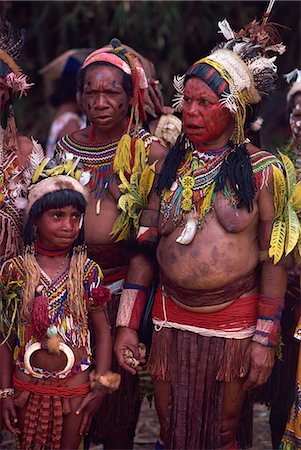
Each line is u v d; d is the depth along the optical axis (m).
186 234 3.89
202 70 3.86
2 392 4.02
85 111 4.39
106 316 4.13
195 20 9.25
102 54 4.34
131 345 4.08
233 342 3.97
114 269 4.41
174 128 4.95
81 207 3.95
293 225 3.89
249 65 3.95
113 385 4.05
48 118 9.49
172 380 4.05
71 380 4.02
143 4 8.81
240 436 4.60
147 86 4.46
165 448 4.10
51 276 4.00
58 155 4.17
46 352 3.97
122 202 4.15
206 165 3.96
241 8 9.35
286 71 9.59
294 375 4.59
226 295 3.94
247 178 3.86
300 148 4.64
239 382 4.02
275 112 8.91
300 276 4.36
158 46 9.13
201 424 4.02
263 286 3.98
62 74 6.73
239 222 3.87
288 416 4.54
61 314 3.98
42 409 4.00
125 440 4.70
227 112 3.89
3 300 4.02
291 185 3.95
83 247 4.07
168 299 4.07
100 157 4.38
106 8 9.07
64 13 9.18
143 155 4.28
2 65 4.29
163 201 4.04
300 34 9.47
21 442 4.09
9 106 4.39
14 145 4.38
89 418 4.08
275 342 3.95
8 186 4.30
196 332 4.00
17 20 9.60
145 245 4.15
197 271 3.89
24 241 4.02
